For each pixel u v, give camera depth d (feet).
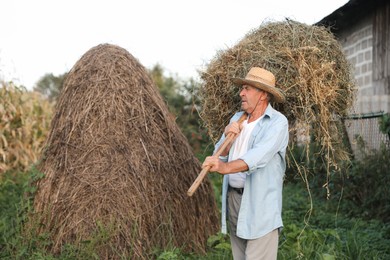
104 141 17.29
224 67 15.66
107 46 18.99
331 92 14.83
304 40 15.07
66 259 15.74
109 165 17.03
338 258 16.81
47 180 17.48
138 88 18.29
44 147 18.49
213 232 18.65
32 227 16.88
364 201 25.72
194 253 17.46
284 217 23.63
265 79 13.42
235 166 12.50
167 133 18.38
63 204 16.79
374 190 26.00
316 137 15.21
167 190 17.49
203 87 16.24
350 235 18.49
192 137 39.47
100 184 16.76
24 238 16.89
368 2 30.25
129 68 18.49
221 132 16.17
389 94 29.60
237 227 13.07
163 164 17.69
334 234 17.80
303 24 15.72
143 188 16.98
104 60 18.39
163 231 16.94
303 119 14.64
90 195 16.66
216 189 24.16
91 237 16.19
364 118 27.55
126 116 17.71
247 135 13.39
